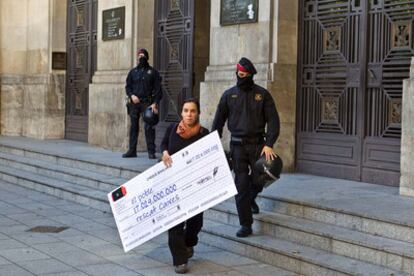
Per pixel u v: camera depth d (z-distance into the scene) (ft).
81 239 27.07
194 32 40.63
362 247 21.44
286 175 32.89
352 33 31.53
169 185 22.48
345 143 31.71
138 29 43.65
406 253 20.17
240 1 34.88
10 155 47.34
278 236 24.49
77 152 43.75
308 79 33.60
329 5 32.55
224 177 22.00
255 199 27.12
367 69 30.76
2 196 37.32
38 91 54.85
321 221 24.47
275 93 33.32
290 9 33.81
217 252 24.85
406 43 29.25
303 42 33.88
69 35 53.67
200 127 23.06
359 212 23.22
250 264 23.31
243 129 24.31
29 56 56.75
